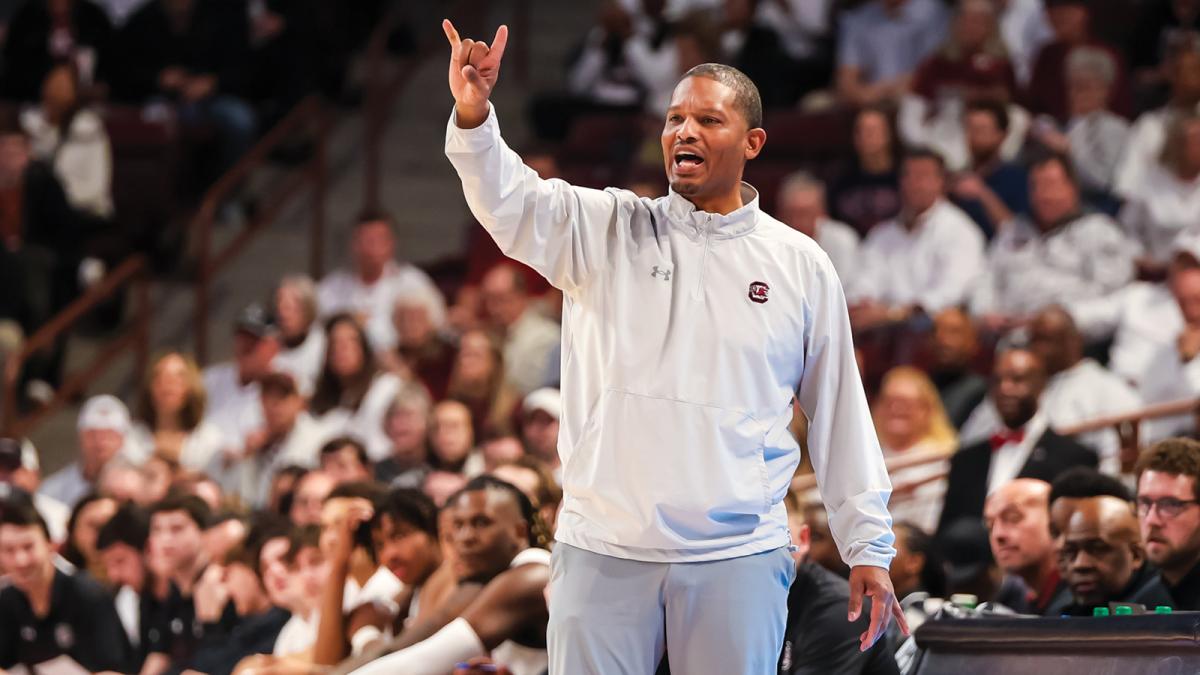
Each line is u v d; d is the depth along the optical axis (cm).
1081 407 2075
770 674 903
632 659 884
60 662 1745
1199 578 1252
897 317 2488
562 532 902
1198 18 3064
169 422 2492
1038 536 1381
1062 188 2483
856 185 2759
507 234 895
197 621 1803
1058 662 1038
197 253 3234
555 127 3369
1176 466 1252
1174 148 2553
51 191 3123
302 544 1568
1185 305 2166
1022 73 3086
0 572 1778
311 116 3488
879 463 936
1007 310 2483
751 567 889
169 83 3475
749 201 928
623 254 912
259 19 3631
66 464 2961
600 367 902
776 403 905
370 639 1393
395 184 3547
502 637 1215
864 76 3144
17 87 3491
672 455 881
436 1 3975
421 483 1988
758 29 3219
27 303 2983
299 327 2717
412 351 2620
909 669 1120
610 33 3388
